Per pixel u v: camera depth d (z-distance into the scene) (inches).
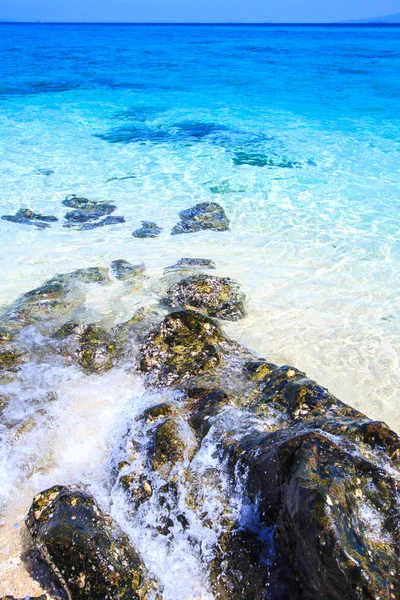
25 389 236.1
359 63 1604.3
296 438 155.8
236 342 275.7
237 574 154.3
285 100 989.2
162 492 179.5
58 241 415.2
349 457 153.6
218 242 411.8
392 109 887.7
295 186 526.0
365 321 309.6
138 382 245.3
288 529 142.1
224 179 550.3
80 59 1779.0
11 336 275.0
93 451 206.7
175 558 163.9
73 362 258.8
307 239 412.5
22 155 639.1
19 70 1423.5
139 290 338.0
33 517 168.1
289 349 283.6
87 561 148.4
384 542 138.3
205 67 1520.7
